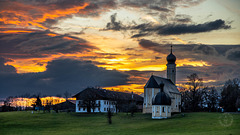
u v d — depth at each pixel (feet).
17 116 392.68
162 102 345.92
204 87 482.69
